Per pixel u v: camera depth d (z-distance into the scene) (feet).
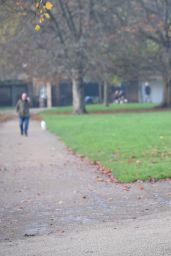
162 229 49.67
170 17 259.39
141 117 196.75
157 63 265.34
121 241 46.39
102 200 65.67
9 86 408.67
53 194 70.33
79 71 252.01
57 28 245.24
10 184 78.48
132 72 264.52
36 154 111.75
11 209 63.00
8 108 382.83
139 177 76.28
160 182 74.08
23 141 139.85
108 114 235.61
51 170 89.86
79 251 44.27
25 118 156.35
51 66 251.19
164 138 117.08
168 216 55.36
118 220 55.52
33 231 53.21
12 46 248.32
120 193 69.00
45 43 248.11
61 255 43.60
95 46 247.91
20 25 221.46
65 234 51.11
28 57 252.01
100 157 98.68
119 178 77.25
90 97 411.54
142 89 416.26
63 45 247.29
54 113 275.18
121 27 251.19
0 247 47.73
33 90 412.36
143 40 261.24
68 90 413.39
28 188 75.00
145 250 43.19
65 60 249.14
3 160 104.12
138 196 66.64
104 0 245.24
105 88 325.62
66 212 60.49
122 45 255.09
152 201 63.52
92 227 53.31
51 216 59.00
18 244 48.52
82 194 69.51
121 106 319.47
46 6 58.95
